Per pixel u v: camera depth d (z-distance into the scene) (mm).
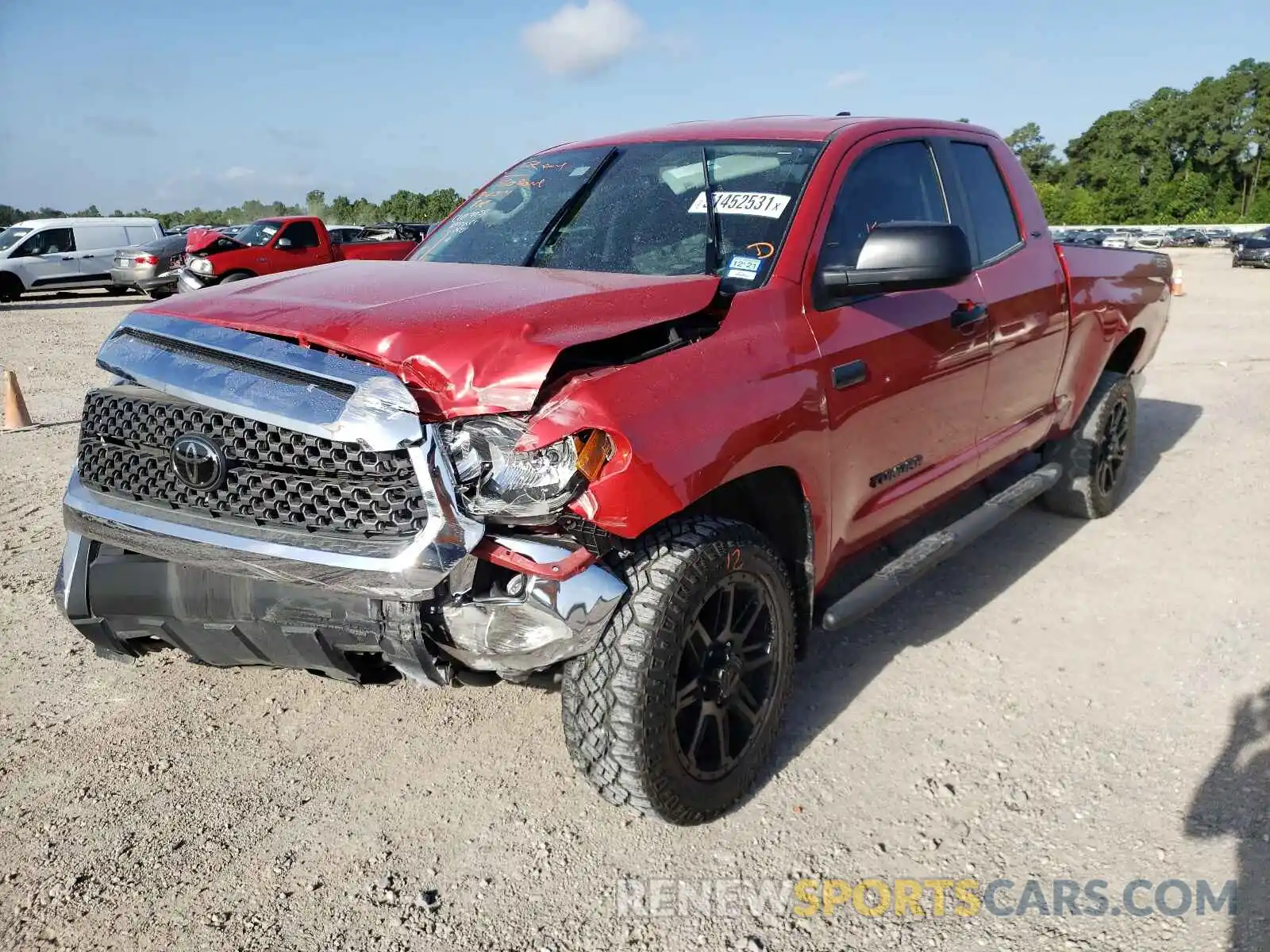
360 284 2820
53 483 6219
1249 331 13148
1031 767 3072
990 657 3787
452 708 3467
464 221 3836
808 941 2391
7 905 2502
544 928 2436
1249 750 3123
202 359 2531
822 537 3061
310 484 2363
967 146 4145
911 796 2941
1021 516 5395
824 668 3715
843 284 2982
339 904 2516
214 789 2988
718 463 2523
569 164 3816
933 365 3469
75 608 2766
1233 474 6105
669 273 3117
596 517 2299
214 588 2545
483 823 2828
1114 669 3682
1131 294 5082
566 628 2334
